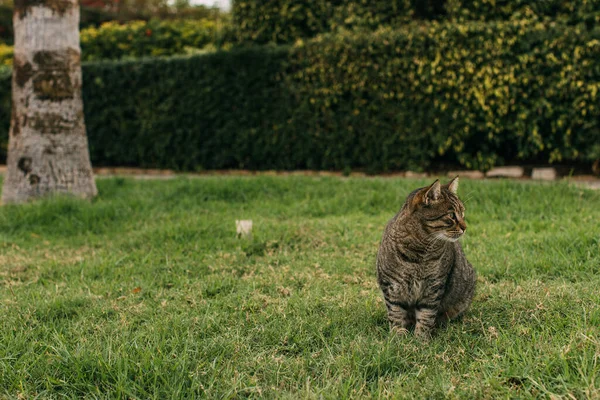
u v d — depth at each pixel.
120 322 4.12
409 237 3.75
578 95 9.88
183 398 2.94
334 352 3.54
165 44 16.69
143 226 7.51
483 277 5.00
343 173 11.99
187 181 9.91
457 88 10.58
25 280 5.51
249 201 8.88
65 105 8.66
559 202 7.48
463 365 3.25
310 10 12.95
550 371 2.93
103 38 16.98
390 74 10.95
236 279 5.27
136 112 13.87
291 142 12.40
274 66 12.20
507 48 10.05
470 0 11.30
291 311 4.25
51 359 3.38
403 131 11.21
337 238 6.54
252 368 3.34
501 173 11.12
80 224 7.55
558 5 10.78
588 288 4.27
